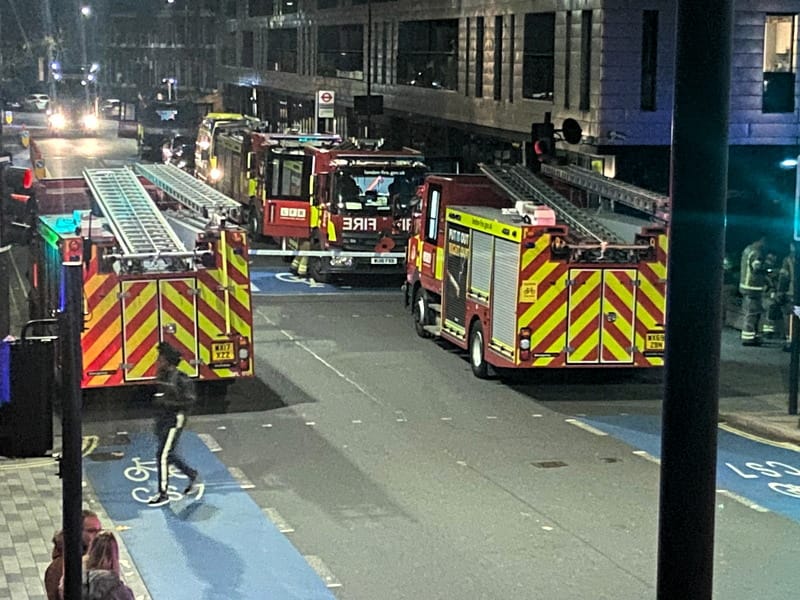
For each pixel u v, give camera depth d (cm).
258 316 2505
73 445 675
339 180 2861
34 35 11144
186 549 1183
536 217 1788
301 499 1344
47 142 7131
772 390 1886
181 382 1345
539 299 1792
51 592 800
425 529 1239
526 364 1800
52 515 1266
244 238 1700
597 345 1812
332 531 1234
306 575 1109
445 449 1549
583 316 1806
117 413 1739
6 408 691
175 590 1073
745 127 3050
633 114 3053
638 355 1820
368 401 1808
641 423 1694
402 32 4894
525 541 1200
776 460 1513
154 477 1435
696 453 435
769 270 2269
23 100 10181
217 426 1662
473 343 1980
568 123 2294
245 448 1554
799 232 1691
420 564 1135
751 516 1281
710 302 435
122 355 1652
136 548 1186
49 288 1823
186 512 1300
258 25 7694
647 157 3075
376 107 4178
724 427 1683
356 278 3048
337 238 2861
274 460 1499
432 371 2014
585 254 1797
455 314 2064
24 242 897
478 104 3984
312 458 1508
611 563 1137
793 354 1706
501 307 1855
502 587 1074
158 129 5853
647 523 1257
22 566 1100
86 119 9169
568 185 2086
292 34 6875
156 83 10994
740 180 3077
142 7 11194
